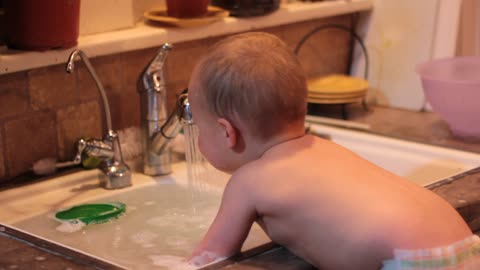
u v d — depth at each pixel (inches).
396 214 35.8
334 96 67.9
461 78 68.2
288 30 69.8
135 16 59.6
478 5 71.4
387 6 74.1
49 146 52.9
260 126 39.2
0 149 50.1
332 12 71.5
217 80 39.3
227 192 39.2
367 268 35.8
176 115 52.1
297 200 37.2
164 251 45.0
